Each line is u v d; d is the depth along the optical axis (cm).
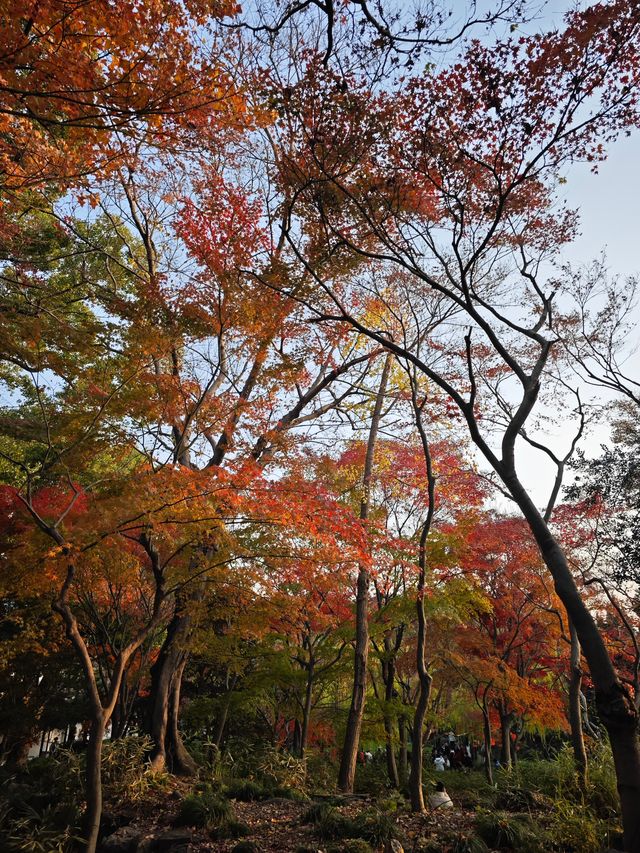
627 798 607
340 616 1697
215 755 1405
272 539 1150
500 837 823
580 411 1451
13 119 798
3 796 1055
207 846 886
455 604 1545
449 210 899
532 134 768
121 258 1587
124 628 1470
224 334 1139
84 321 1056
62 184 984
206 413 1124
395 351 870
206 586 1205
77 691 1856
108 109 650
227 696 1652
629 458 1359
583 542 1479
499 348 838
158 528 887
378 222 925
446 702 2303
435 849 805
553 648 1872
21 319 962
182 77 659
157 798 1099
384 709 1589
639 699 1137
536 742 2664
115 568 1018
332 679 1670
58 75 633
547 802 998
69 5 597
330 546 986
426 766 2072
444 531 1662
